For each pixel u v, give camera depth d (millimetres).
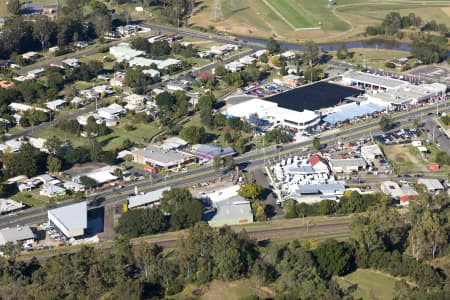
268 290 196875
